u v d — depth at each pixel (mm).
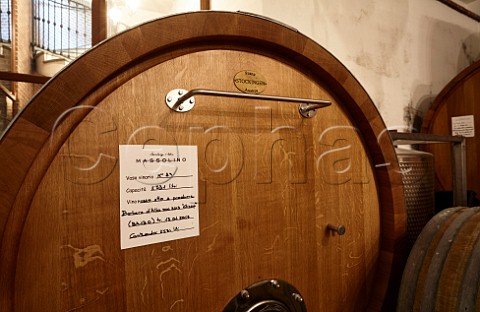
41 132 508
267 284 750
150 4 1128
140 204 608
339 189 880
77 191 551
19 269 501
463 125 1749
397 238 933
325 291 849
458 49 2338
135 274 603
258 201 747
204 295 672
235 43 725
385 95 1835
